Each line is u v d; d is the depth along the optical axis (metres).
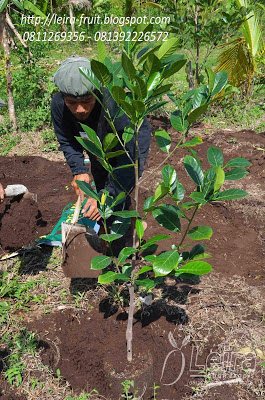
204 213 4.38
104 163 2.21
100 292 3.26
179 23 6.29
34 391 2.62
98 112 2.78
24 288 3.32
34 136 6.07
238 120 6.54
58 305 3.19
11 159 5.49
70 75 2.44
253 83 7.37
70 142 3.26
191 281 3.37
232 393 2.59
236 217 4.30
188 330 2.94
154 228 4.06
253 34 6.86
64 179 5.08
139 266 3.48
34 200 3.39
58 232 3.85
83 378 2.71
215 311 3.09
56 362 2.81
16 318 3.08
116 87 1.83
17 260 3.66
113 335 2.91
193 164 2.20
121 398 2.57
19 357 2.78
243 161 2.13
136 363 2.63
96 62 1.76
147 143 2.66
